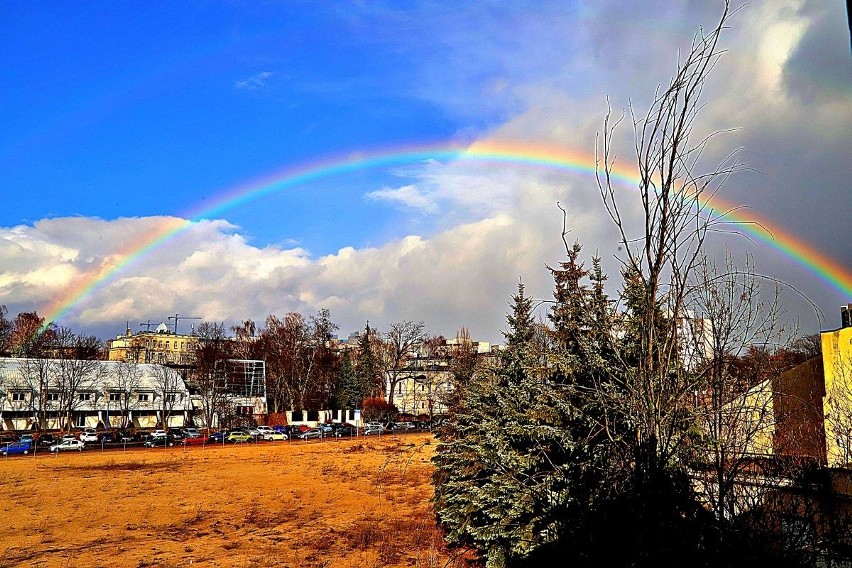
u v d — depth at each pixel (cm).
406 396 9312
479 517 1728
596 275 953
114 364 7950
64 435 6400
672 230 561
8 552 2162
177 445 6425
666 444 580
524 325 1861
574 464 880
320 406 9250
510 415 1352
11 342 9575
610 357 733
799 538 577
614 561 677
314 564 1977
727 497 572
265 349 10044
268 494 3406
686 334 601
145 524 2645
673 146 553
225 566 1967
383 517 2728
